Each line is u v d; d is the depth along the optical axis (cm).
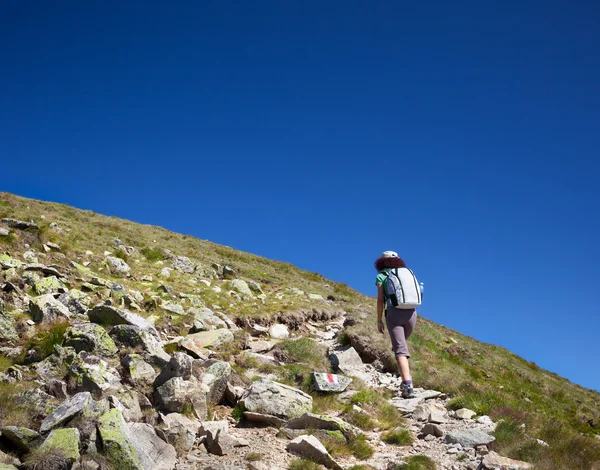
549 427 850
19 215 1889
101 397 711
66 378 756
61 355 800
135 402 734
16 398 646
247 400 845
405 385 986
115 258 1722
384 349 1376
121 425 610
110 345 866
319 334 1681
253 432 773
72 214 2736
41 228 1661
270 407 837
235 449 693
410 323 1005
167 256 2281
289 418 828
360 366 1312
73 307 1075
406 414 962
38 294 1136
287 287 2511
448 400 1043
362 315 1961
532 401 1878
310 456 677
